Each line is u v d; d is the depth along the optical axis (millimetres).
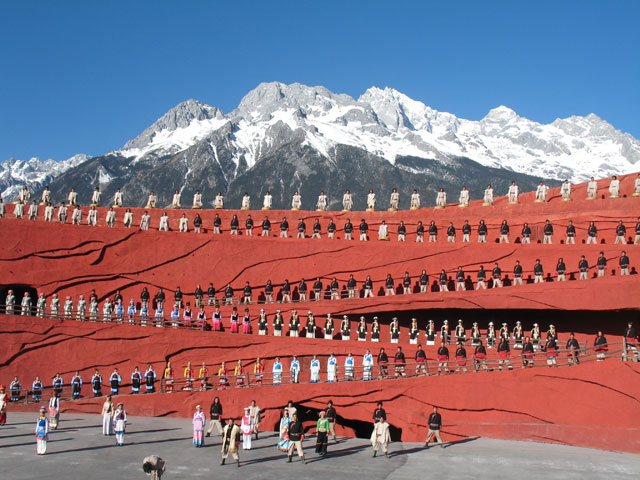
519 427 33125
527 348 35375
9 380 38281
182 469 23844
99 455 25438
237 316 42125
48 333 39312
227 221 50438
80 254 44938
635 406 31328
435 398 34875
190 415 35438
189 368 37938
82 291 44312
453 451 28703
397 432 36625
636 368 31703
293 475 23312
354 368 36875
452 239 46688
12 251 44094
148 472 20234
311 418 37062
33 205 47625
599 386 32312
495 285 42219
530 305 39344
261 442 30031
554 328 39250
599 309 37875
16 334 38938
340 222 50531
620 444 30875
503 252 43750
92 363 39281
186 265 45969
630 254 40688
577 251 42156
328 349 39375
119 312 42656
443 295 41344
